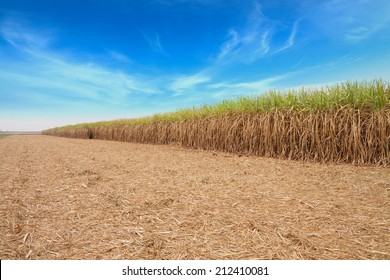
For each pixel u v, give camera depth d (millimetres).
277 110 6254
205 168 4672
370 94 5055
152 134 13180
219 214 2318
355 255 1616
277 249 1710
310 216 2219
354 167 4457
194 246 1782
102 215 2365
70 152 8273
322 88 5816
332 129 5172
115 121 19984
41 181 3791
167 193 3004
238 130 7328
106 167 4941
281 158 5910
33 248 1799
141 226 2119
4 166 5367
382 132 4641
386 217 2160
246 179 3666
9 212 2475
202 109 9641
